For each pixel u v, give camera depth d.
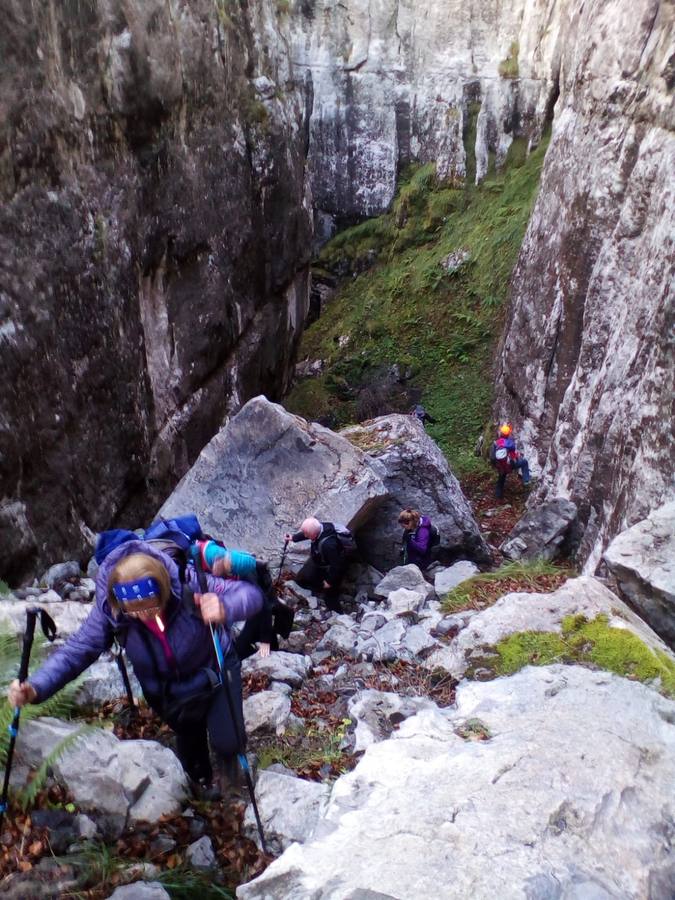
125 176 8.78
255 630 4.81
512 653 5.18
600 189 13.61
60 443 7.32
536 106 24.72
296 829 3.76
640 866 3.09
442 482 9.98
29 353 6.80
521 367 16.98
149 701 3.52
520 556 11.52
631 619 5.54
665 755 3.76
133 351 9.00
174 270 10.23
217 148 11.55
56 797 3.78
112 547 3.34
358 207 27.42
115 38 8.55
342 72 26.62
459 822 3.18
